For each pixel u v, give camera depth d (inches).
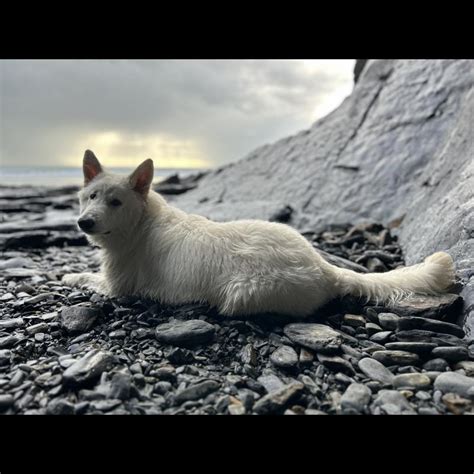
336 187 111.9
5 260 83.0
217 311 46.4
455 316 46.1
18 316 48.9
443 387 34.6
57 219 130.5
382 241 81.3
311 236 95.8
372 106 123.3
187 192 188.7
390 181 100.3
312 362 39.5
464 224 55.2
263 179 143.9
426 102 106.0
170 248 49.0
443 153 82.9
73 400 34.0
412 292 48.5
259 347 41.8
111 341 43.0
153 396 35.0
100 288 56.2
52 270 75.2
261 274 44.5
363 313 48.5
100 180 52.0
